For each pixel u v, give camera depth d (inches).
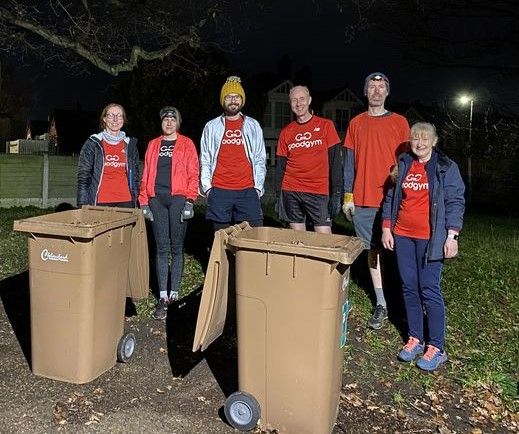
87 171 219.8
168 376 173.6
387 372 186.2
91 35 410.0
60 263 157.6
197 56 660.7
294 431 140.9
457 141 853.8
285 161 237.6
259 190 232.2
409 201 187.9
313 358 135.9
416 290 193.0
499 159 930.1
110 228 162.1
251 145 228.4
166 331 210.2
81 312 159.5
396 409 162.1
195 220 455.8
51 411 149.4
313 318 134.4
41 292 160.7
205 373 177.0
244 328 141.0
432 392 173.5
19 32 407.8
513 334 227.0
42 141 1421.0
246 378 142.7
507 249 411.5
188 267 296.4
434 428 153.4
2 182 597.3
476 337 221.9
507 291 287.0
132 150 229.3
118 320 175.9
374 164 215.9
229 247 143.3
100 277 162.1
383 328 224.7
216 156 229.5
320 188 228.2
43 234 156.7
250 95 1197.1
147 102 920.9
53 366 164.1
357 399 166.2
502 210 857.5
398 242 192.4
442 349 191.8
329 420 140.8
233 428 145.7
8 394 156.3
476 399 171.5
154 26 430.3
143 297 197.5
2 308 230.1
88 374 163.9
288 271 135.0
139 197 224.7
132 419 148.2
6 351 185.3
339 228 475.5
